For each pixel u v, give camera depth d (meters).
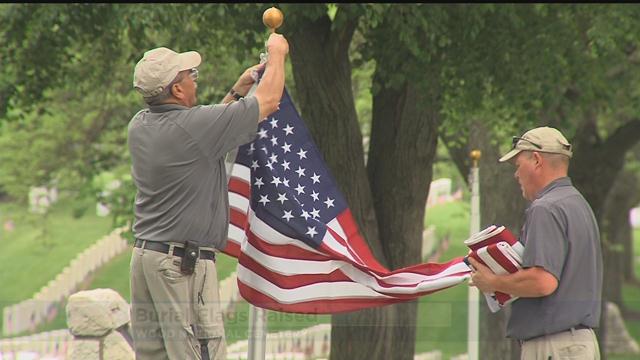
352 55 56.22
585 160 63.12
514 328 18.95
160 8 40.34
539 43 43.47
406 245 41.94
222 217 18.67
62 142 72.88
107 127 70.00
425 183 42.28
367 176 41.50
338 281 22.56
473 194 32.41
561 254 18.20
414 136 41.81
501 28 42.34
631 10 44.00
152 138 18.11
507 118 49.94
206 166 18.22
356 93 65.88
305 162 23.12
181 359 18.09
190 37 45.16
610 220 110.19
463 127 51.72
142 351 18.44
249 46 41.19
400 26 39.12
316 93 39.75
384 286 22.55
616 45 46.97
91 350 26.88
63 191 84.12
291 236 22.52
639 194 119.44
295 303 22.31
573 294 18.38
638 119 61.59
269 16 21.03
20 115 50.03
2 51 46.31
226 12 40.09
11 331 23.36
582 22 49.41
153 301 18.22
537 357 18.77
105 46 50.66
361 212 40.06
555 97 45.12
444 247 111.00
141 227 18.41
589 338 18.55
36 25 42.44
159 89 18.19
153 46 49.16
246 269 22.52
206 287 18.44
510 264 18.33
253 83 21.86
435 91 41.00
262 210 22.66
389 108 42.09
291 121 23.17
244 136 18.47
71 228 127.25
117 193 65.31
